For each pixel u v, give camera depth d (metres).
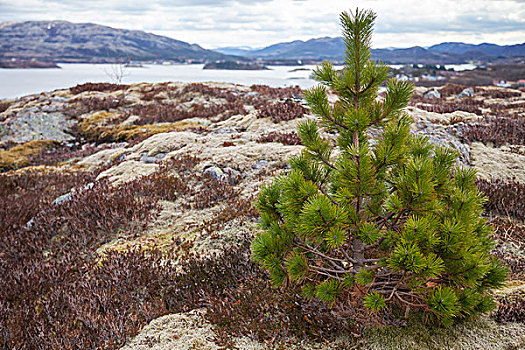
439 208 3.77
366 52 4.19
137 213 8.79
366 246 4.54
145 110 23.92
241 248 6.52
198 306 5.29
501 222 7.36
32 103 28.03
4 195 12.18
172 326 4.78
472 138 12.37
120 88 30.78
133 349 4.40
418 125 13.15
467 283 3.86
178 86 29.00
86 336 4.85
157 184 10.07
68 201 9.74
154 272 6.18
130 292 5.80
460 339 4.08
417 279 3.89
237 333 4.51
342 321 4.43
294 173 4.21
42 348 4.86
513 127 13.55
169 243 7.53
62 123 23.23
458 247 3.72
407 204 3.79
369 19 4.09
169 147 13.70
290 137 12.81
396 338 4.18
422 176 3.61
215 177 10.35
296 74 195.38
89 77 142.12
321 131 12.36
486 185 8.70
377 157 3.89
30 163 17.39
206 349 4.28
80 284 6.26
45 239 8.36
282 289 5.12
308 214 3.68
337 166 4.02
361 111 3.87
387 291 4.35
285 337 4.41
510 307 4.36
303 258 4.25
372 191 4.05
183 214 8.83
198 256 6.60
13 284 6.75
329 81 4.39
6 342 5.09
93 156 16.23
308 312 4.62
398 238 3.91
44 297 6.39
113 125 22.09
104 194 9.75
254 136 13.72
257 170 10.68
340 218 3.66
